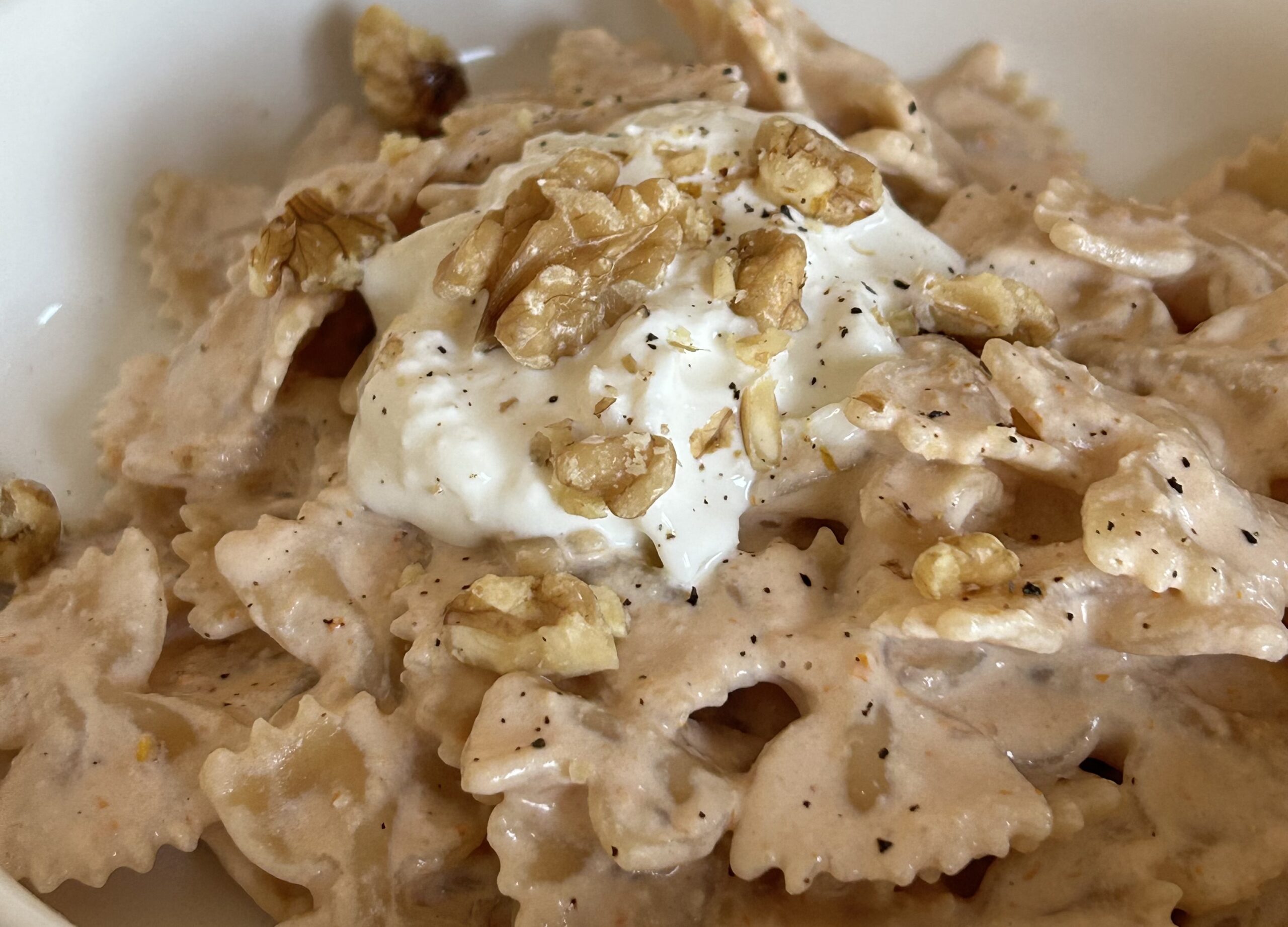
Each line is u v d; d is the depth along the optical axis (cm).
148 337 16
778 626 11
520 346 11
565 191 12
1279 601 11
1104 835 10
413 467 12
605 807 10
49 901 11
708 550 11
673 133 14
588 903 10
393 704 12
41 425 15
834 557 12
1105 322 13
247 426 14
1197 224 14
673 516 11
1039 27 16
